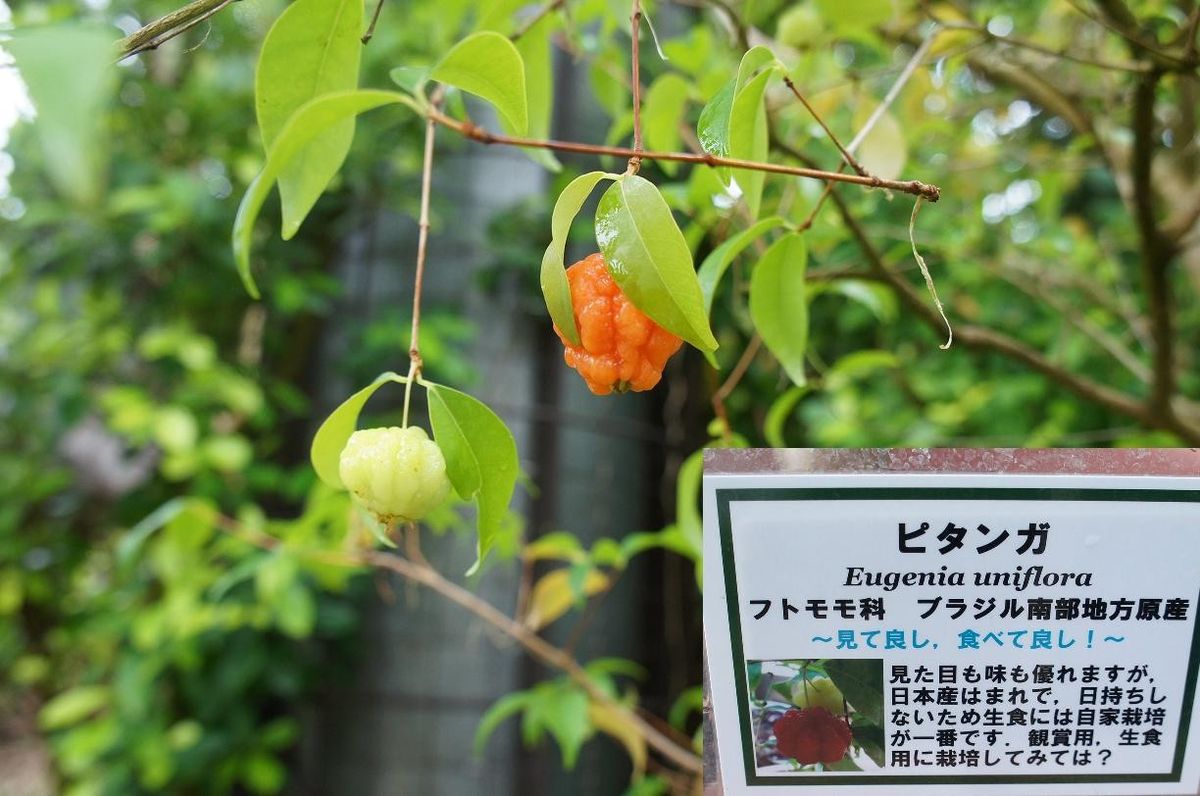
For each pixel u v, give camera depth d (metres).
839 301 0.77
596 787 0.66
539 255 0.66
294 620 0.54
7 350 0.71
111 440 0.78
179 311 0.70
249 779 0.62
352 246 0.72
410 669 0.63
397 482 0.24
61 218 0.60
